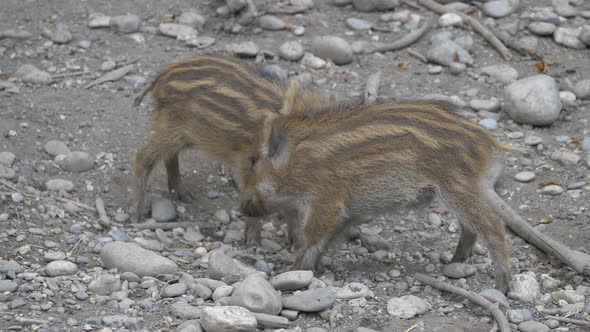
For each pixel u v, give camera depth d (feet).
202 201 61.57
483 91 72.43
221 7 83.05
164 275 48.42
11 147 63.10
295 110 53.16
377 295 48.19
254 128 55.31
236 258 53.36
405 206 50.31
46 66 74.79
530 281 49.11
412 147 48.70
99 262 50.80
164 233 56.80
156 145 58.59
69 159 61.82
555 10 83.25
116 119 68.03
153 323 43.50
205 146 57.77
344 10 85.40
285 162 51.03
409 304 45.70
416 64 76.74
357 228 57.06
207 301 46.26
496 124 67.92
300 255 51.88
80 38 79.10
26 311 43.86
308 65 75.77
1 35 78.33
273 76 58.65
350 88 72.54
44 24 80.84
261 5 84.33
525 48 77.41
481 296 46.57
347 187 50.14
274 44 78.95
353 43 78.74
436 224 58.54
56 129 66.08
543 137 66.64
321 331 43.01
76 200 58.90
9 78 72.54
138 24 80.43
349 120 50.47
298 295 45.24
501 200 57.31
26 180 59.98
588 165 62.49
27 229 53.88
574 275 51.60
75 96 70.54
